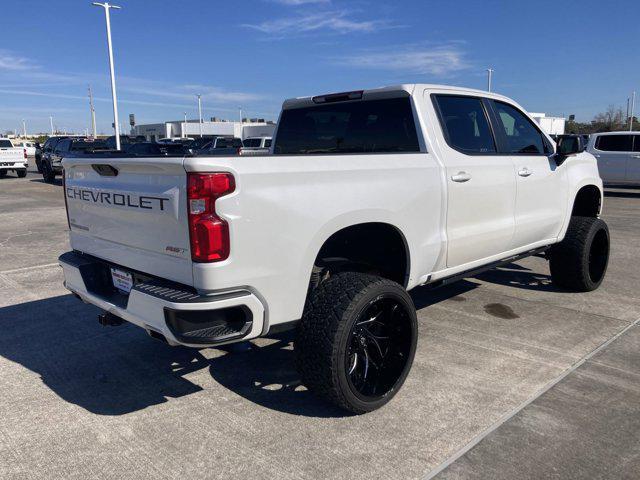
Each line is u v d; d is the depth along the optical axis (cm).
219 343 279
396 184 353
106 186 334
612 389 360
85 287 358
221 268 273
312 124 484
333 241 371
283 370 400
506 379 376
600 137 1697
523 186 471
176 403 352
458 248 412
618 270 682
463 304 543
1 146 2684
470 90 444
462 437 306
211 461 288
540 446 296
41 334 473
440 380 375
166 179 287
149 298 286
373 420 326
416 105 399
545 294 575
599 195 596
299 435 312
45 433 317
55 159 2186
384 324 343
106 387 375
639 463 281
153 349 440
